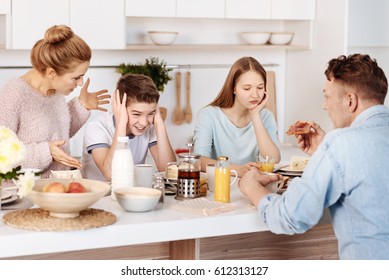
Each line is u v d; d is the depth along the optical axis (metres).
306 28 4.41
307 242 2.54
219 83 4.55
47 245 1.87
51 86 2.81
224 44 4.51
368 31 4.44
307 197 1.97
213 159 3.01
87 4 3.81
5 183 2.53
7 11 3.63
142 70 4.05
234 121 3.08
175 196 2.35
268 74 4.65
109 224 1.94
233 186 2.56
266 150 2.94
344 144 1.96
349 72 2.05
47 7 3.71
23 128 2.79
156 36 4.07
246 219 2.13
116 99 2.62
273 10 4.27
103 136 2.78
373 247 1.96
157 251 2.33
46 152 2.62
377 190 1.95
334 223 2.09
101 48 3.87
